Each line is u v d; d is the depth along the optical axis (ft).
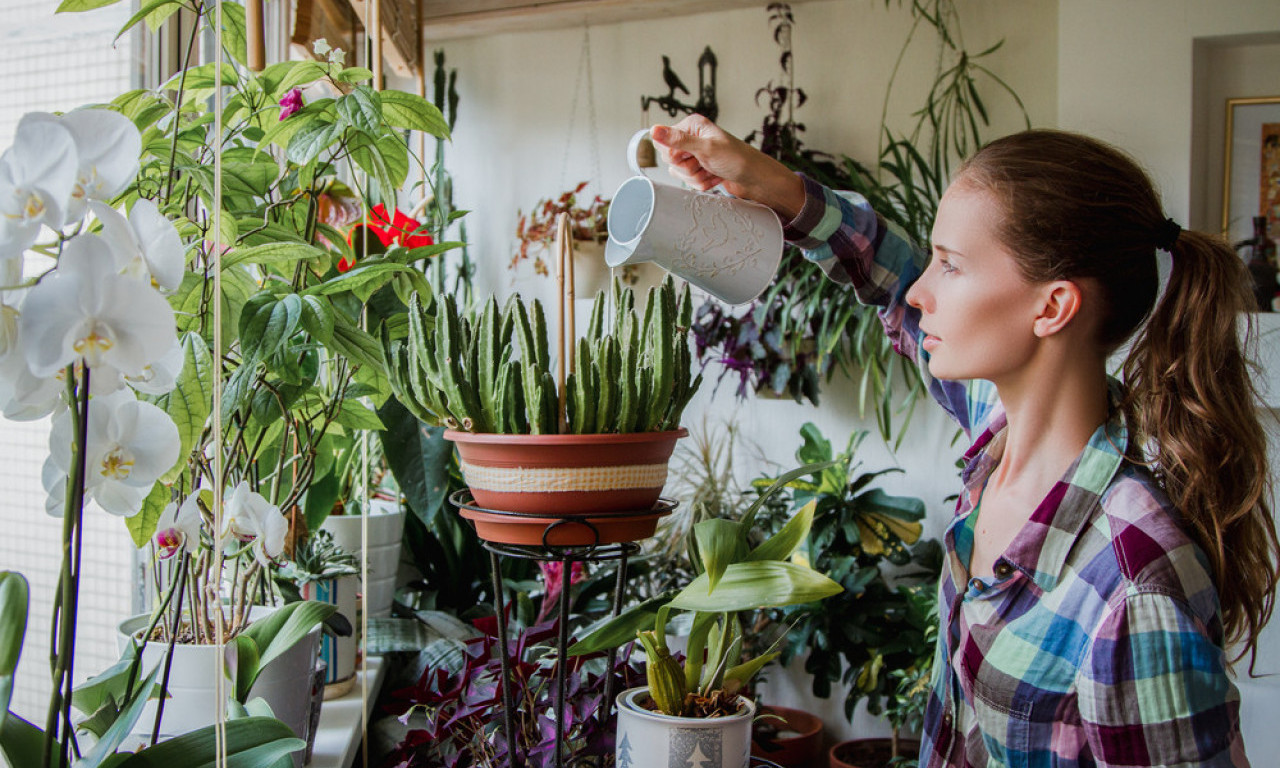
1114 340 2.68
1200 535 2.49
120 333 1.82
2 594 1.98
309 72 3.57
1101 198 2.50
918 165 8.90
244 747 2.38
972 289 2.61
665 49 10.02
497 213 10.36
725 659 2.84
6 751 2.10
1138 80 8.77
